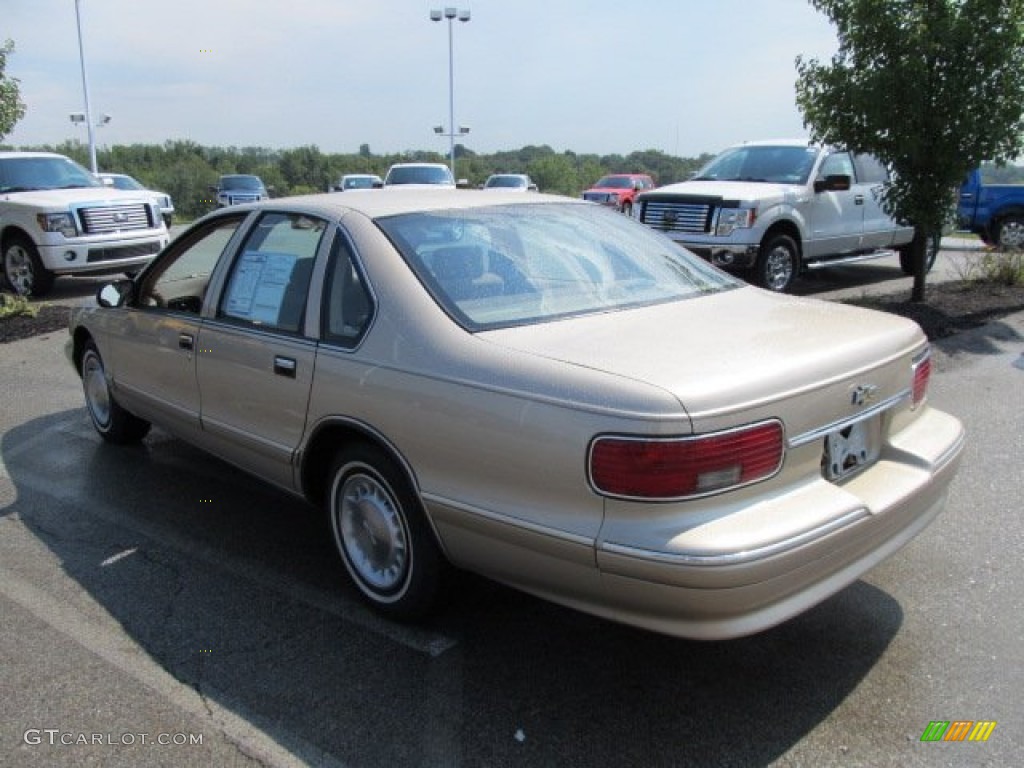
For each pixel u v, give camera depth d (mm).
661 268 3982
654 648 3400
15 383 7668
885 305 9938
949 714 2957
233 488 5137
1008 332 8609
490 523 2965
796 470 2842
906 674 3184
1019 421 5969
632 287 3732
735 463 2639
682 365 2809
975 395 6590
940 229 9773
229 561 4188
